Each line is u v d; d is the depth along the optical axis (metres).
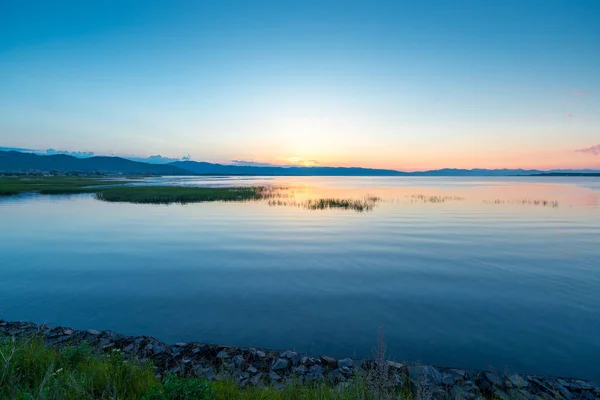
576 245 18.58
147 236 21.34
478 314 9.55
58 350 6.61
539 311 9.73
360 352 7.59
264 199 47.06
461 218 29.05
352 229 23.89
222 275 13.35
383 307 10.11
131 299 10.75
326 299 10.77
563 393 6.02
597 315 9.43
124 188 64.62
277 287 11.89
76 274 13.45
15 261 15.34
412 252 17.14
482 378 6.42
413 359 7.27
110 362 6.05
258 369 6.71
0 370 5.04
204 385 4.84
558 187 86.31
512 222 26.73
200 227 24.69
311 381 6.25
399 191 68.06
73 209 35.69
